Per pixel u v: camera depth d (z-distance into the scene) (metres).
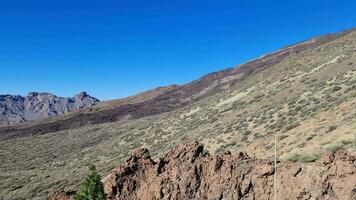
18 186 60.81
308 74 73.00
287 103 57.62
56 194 34.84
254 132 50.88
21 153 98.06
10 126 160.12
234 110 70.88
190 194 28.72
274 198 24.31
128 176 31.83
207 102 91.75
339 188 22.41
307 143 35.69
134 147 74.75
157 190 29.78
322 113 44.91
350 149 28.39
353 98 45.28
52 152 95.31
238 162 28.00
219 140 53.12
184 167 29.73
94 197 29.78
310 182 23.52
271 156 36.72
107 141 92.81
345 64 66.00
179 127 76.44
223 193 27.31
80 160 79.88
